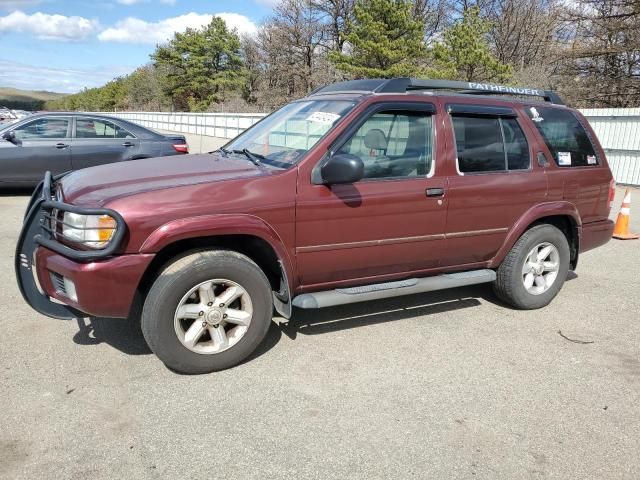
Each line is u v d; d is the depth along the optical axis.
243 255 3.61
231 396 3.34
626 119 13.73
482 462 2.80
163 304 3.35
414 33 27.14
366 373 3.68
